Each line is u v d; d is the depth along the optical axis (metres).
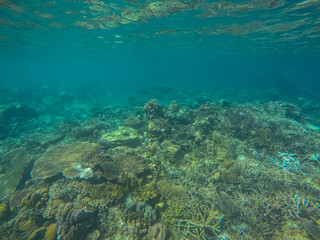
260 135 9.16
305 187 5.82
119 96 31.20
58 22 16.34
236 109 12.94
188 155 7.15
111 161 5.80
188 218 4.60
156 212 4.63
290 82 38.84
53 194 5.12
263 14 13.57
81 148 7.35
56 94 33.31
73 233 3.85
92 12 13.72
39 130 13.09
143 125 11.85
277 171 6.48
